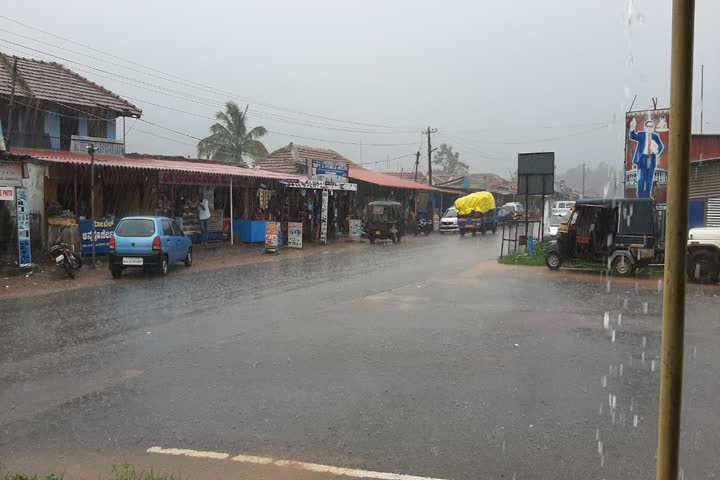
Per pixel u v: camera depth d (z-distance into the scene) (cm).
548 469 423
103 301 1163
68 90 2320
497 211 4128
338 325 932
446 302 1150
